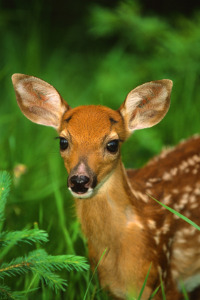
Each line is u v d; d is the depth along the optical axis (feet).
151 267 29.40
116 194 28.81
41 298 28.60
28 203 35.37
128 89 47.73
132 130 30.45
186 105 45.78
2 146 40.19
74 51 67.26
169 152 37.27
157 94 30.55
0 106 52.13
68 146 28.37
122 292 30.07
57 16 70.90
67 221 34.86
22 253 31.42
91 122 28.40
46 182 38.91
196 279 33.06
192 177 33.86
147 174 34.53
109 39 67.72
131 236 29.12
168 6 66.03
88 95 52.85
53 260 23.56
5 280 29.55
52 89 30.53
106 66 54.49
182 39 48.93
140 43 52.26
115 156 28.30
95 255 29.89
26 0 63.98
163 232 30.42
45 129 44.96
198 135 38.96
